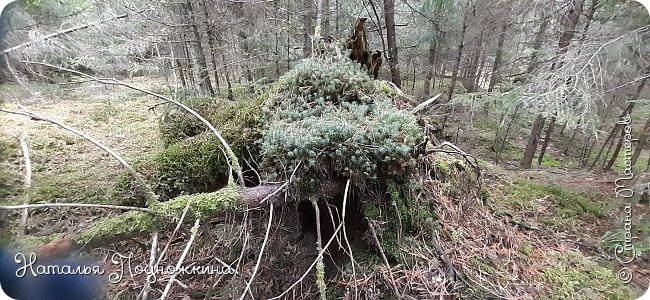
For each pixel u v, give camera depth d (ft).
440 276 7.64
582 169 17.47
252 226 7.59
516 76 15.89
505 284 7.92
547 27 16.66
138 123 17.15
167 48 18.90
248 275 7.70
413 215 8.25
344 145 7.23
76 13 14.16
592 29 13.25
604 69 11.09
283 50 19.67
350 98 9.10
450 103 15.78
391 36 19.44
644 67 11.63
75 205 5.20
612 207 11.57
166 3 16.47
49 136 14.40
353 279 7.41
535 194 12.40
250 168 8.51
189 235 7.95
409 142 7.57
